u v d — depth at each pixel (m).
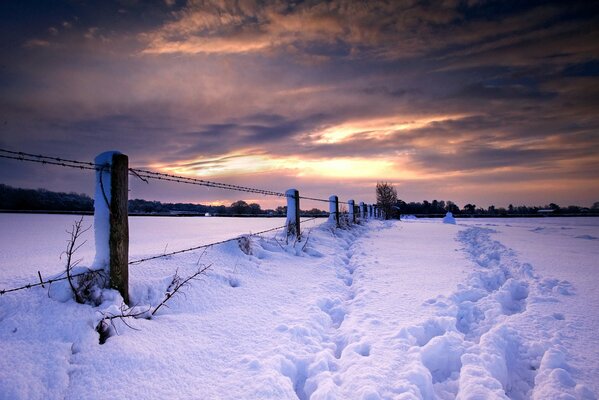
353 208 15.46
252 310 3.63
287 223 7.79
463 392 2.28
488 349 2.77
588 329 3.23
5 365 2.02
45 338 2.30
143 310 3.01
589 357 2.71
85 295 2.79
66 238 9.62
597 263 6.18
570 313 3.64
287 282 4.86
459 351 2.81
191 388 2.22
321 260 6.55
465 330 3.57
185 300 3.49
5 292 2.54
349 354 2.79
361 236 11.75
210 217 33.88
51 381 2.04
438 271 5.85
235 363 2.56
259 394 2.16
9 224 15.72
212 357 2.62
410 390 2.23
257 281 4.63
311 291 4.57
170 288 3.55
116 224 2.95
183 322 3.07
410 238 11.54
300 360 2.71
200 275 4.10
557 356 2.63
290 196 7.81
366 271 5.86
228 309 3.58
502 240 10.09
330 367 2.68
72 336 2.39
